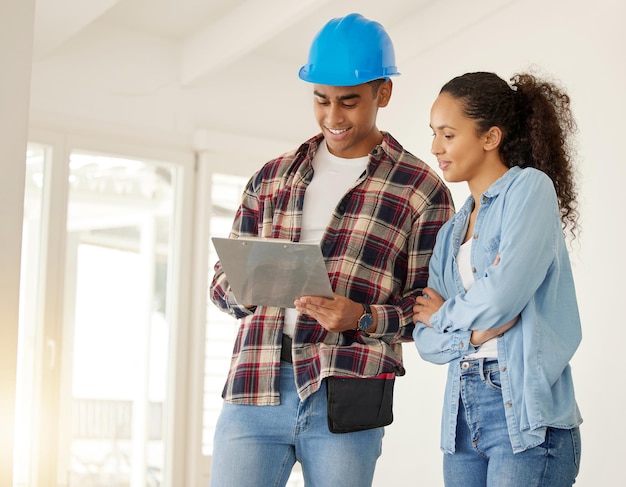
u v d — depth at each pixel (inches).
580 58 156.8
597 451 147.6
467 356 78.9
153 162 205.9
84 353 195.8
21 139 78.7
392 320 84.7
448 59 188.4
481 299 74.9
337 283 86.4
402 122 200.7
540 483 74.2
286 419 85.8
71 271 194.5
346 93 87.1
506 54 173.3
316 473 86.1
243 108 216.2
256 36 183.2
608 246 147.9
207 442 207.2
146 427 203.0
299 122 223.6
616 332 145.7
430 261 87.3
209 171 208.8
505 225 77.2
